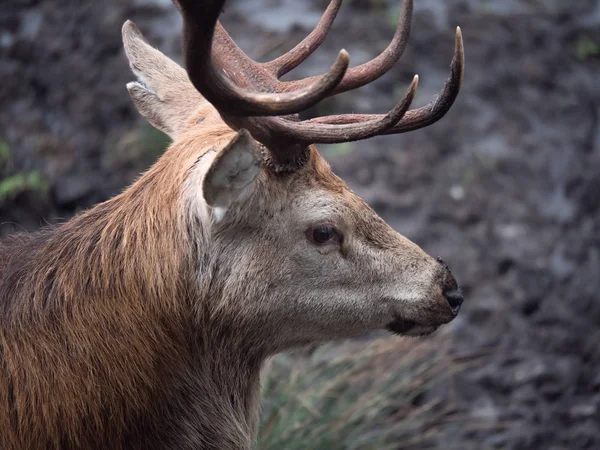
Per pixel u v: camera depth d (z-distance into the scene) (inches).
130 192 263.6
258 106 230.8
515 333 462.6
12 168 537.3
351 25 624.1
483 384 436.1
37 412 238.7
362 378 386.3
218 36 265.3
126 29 301.1
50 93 580.7
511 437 416.5
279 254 257.3
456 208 525.3
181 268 250.5
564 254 511.5
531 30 677.3
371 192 521.3
